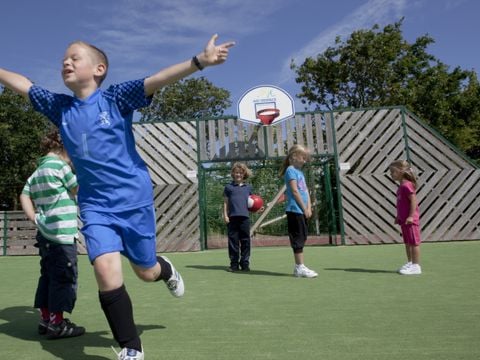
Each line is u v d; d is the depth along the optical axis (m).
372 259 5.98
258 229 10.38
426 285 3.77
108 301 1.86
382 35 20.39
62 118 2.14
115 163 2.04
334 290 3.67
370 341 2.13
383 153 8.96
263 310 2.96
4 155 19.91
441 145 8.87
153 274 2.40
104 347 2.25
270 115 9.24
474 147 23.27
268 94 9.30
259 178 10.34
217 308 3.07
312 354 1.95
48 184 2.58
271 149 9.21
